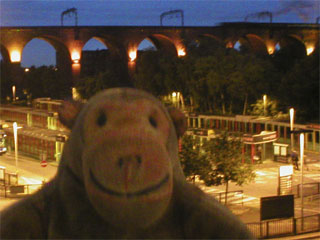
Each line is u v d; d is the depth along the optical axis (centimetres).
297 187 3284
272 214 2405
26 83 9525
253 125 5459
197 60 7288
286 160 4203
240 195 3172
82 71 10350
